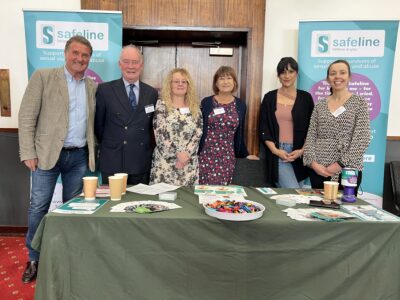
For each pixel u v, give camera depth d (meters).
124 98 2.39
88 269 1.49
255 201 1.82
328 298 1.54
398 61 3.23
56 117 2.26
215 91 2.73
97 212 1.53
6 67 3.28
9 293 2.21
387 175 3.31
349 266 1.52
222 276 1.53
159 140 2.41
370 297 1.54
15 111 3.32
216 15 3.14
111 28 2.95
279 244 1.51
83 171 2.47
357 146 2.15
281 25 3.26
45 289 1.46
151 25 3.13
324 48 2.99
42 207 2.37
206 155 2.62
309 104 2.72
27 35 2.94
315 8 3.24
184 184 2.43
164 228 1.49
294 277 1.54
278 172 2.74
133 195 1.88
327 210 1.68
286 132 2.73
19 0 3.22
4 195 3.38
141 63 2.43
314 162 2.28
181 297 1.53
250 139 3.27
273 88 3.32
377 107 2.99
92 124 2.42
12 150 3.33
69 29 2.93
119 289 1.50
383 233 1.51
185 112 2.41
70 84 2.32
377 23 2.91
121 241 1.49
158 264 1.51
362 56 2.96
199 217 1.50
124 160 2.39
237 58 3.61
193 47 3.60
